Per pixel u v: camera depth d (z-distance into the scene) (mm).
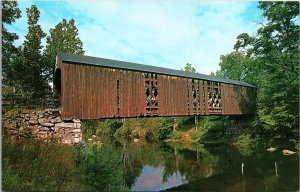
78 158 10953
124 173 15961
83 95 14148
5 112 12742
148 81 17531
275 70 21797
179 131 33469
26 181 7980
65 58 13914
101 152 12484
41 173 8773
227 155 19906
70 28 25234
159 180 14266
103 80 15055
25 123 12820
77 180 9523
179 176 14922
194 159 19453
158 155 22031
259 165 15891
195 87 20906
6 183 7453
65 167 9805
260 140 22984
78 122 13695
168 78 18734
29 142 11016
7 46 19125
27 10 22547
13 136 12250
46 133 13078
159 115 17781
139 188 12797
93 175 9961
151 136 36094
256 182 12680
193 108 20453
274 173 13945
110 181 10398
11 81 21312
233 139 25391
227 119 28641
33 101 14641
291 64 19609
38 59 21469
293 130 19906
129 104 16109
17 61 20266
